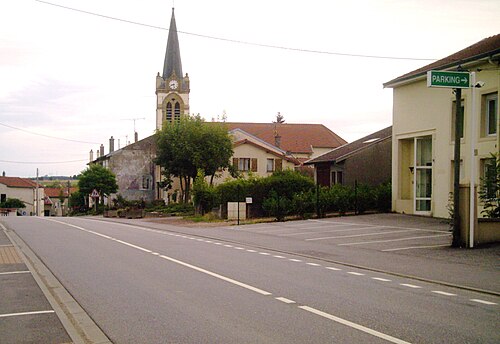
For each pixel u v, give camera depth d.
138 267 14.03
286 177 35.47
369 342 7.02
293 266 14.34
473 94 18.20
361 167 39.25
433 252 17.02
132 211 48.69
